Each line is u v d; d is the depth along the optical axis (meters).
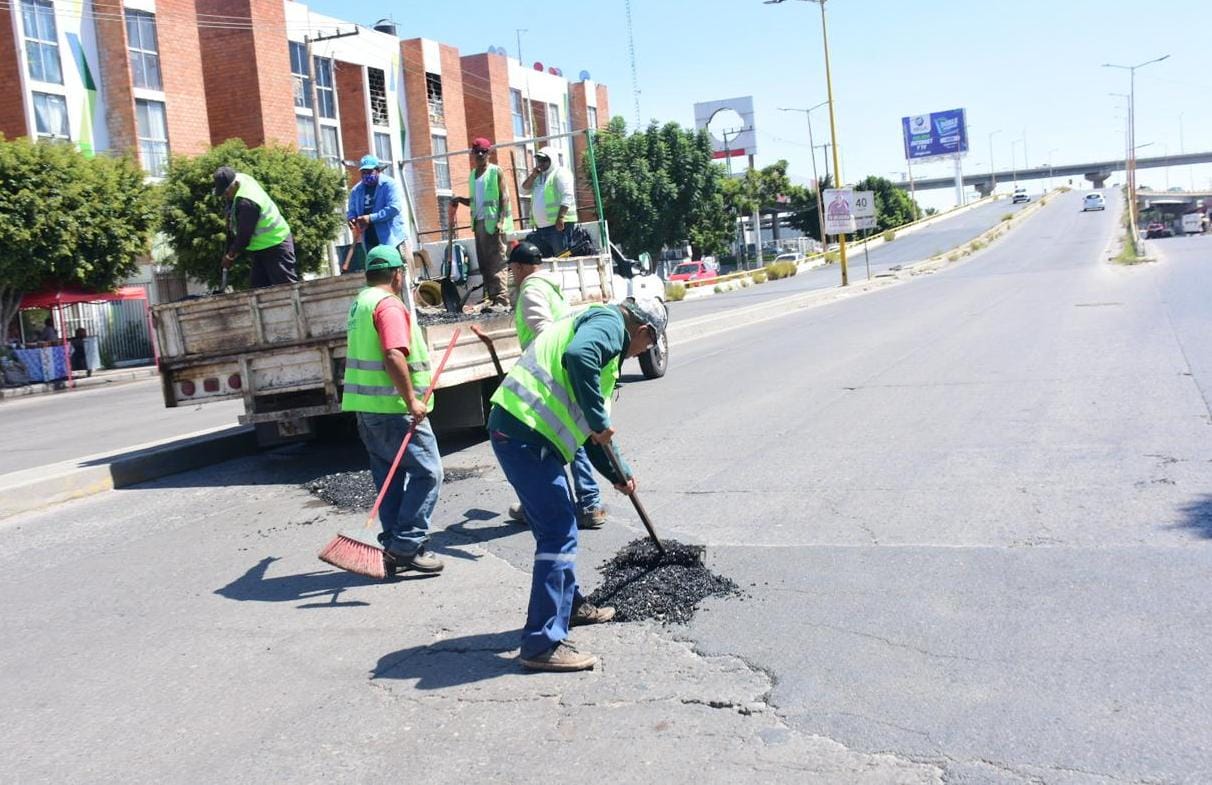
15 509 8.05
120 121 30.53
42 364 25.41
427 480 5.68
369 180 10.48
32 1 28.31
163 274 33.34
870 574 5.06
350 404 5.74
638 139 55.47
